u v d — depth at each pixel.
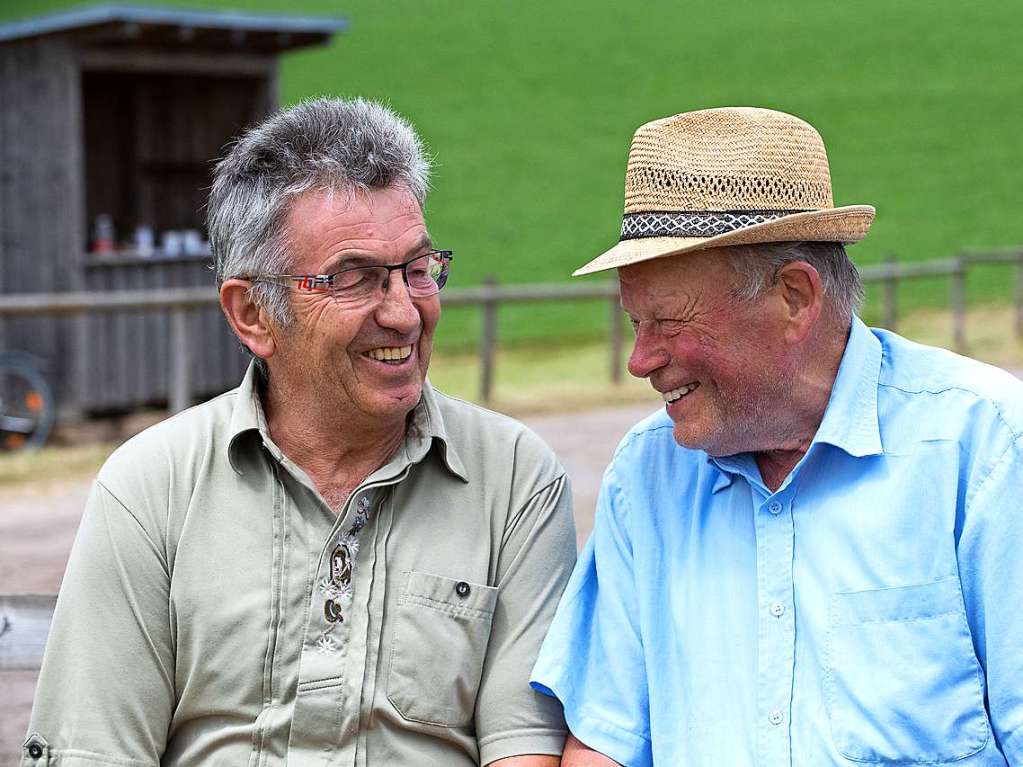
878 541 2.40
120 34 9.74
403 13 32.03
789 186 2.40
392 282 2.58
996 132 23.75
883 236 19.59
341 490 2.71
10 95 10.16
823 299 2.45
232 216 2.64
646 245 2.39
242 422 2.64
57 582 6.25
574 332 15.96
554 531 2.75
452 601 2.64
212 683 2.60
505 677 2.65
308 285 2.57
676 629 2.56
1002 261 14.77
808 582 2.45
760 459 2.59
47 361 10.14
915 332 15.12
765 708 2.44
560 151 23.17
